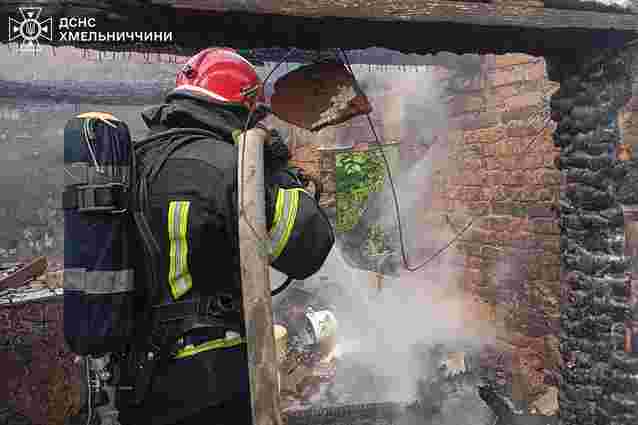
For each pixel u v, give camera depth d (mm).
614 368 2287
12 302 2838
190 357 1359
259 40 1896
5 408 2787
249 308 1322
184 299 1394
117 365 1451
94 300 1294
